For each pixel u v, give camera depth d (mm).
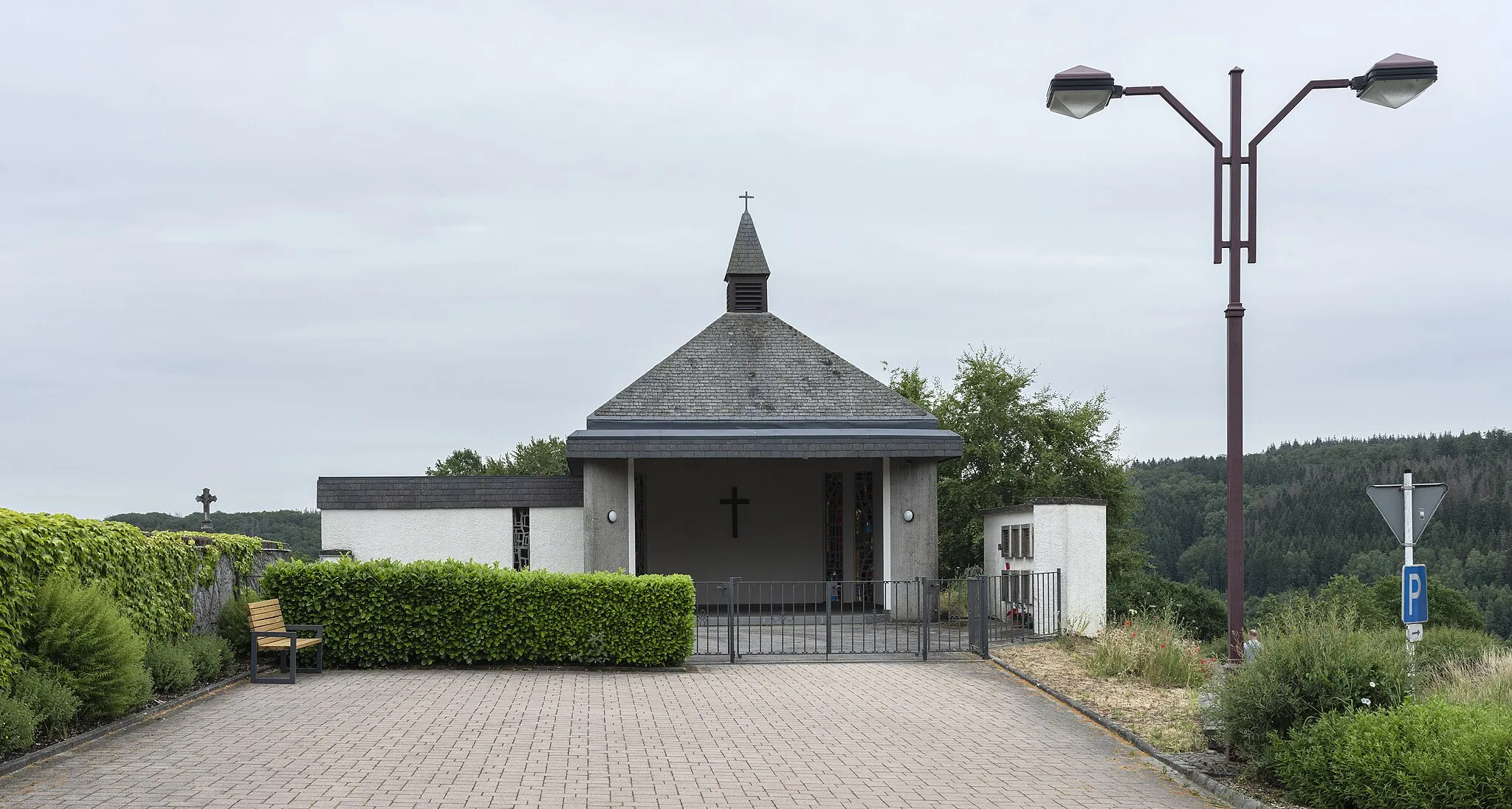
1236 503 10820
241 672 14391
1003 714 11781
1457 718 7727
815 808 7977
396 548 23000
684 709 11930
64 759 9195
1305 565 56688
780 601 26375
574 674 14617
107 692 10484
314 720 11070
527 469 64438
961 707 12156
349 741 10031
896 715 11656
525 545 23250
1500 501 58531
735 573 26469
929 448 21766
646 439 21500
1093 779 8945
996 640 17688
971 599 16578
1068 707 12156
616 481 21938
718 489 26625
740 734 10633
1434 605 33656
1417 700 8750
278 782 8430
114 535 12039
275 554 18031
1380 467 62719
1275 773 8648
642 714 11641
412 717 11328
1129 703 12016
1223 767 9109
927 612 16156
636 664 15219
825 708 12078
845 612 24656
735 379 24844
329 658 15070
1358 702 8633
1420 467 62688
